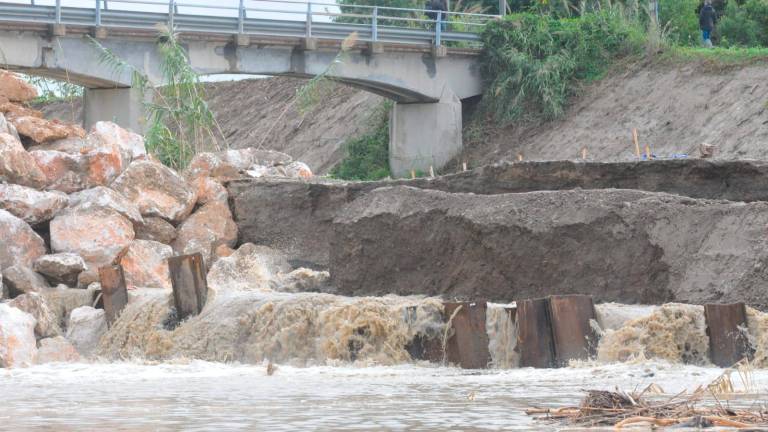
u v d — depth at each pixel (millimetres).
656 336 27531
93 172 44500
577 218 34438
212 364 31203
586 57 94500
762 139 74812
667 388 21578
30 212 42125
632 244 33375
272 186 48406
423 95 92500
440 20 92875
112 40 73438
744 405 17875
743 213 32031
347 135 106625
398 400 20078
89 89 76438
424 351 29766
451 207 37594
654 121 84750
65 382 25641
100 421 17219
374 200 40312
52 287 40844
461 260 36906
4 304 34156
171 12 76625
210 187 47969
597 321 28688
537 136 92250
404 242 38531
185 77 56438
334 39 84062
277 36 81250
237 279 43281
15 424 16953
